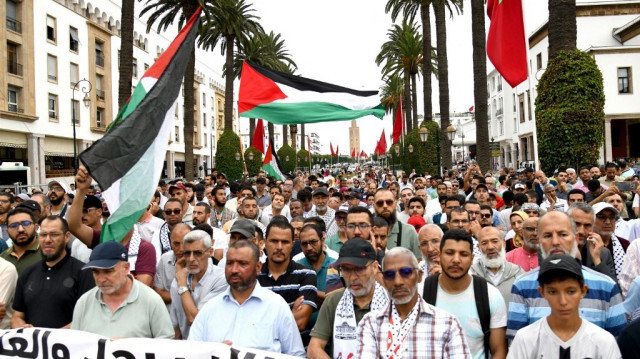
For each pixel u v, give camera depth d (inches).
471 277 159.5
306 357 166.4
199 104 2874.0
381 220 223.6
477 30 776.3
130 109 247.1
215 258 248.5
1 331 164.4
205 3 1090.1
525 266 209.5
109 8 1839.3
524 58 447.5
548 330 131.0
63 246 188.5
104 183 199.2
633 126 1657.2
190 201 442.3
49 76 1488.7
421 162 1176.2
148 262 219.0
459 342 127.3
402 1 1374.3
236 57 1624.0
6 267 198.2
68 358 160.2
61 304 185.8
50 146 1507.1
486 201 375.2
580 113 478.0
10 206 309.0
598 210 223.5
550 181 463.5
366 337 133.3
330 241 276.2
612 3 1683.1
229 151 1359.5
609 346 125.5
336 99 486.3
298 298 186.7
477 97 783.1
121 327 163.5
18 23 1359.5
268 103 480.1
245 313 161.0
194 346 153.1
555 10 500.4
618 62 1521.9
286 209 403.5
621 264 224.1
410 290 129.7
